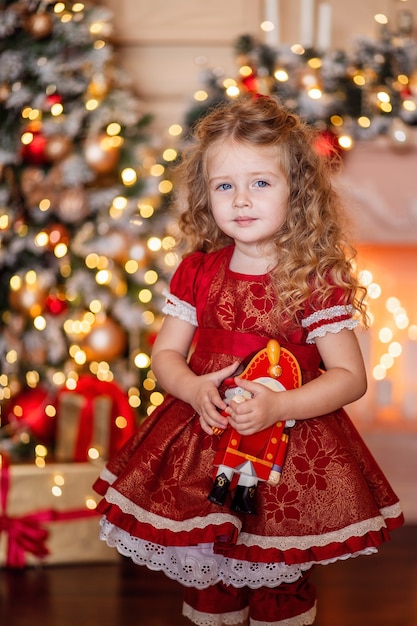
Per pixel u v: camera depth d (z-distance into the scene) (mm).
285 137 1467
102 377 2811
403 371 3416
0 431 2738
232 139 1445
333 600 2072
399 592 2133
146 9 3266
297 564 1420
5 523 2260
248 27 3273
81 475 2307
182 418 1471
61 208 2711
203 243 1649
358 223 2961
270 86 2855
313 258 1474
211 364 1472
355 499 1410
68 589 2131
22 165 2814
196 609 1560
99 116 2820
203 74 2898
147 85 3295
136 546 1440
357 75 2941
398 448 3285
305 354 1475
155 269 2803
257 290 1479
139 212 2795
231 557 1405
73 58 2820
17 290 2723
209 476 1432
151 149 2838
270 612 1528
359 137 2924
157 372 1519
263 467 1396
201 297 1521
